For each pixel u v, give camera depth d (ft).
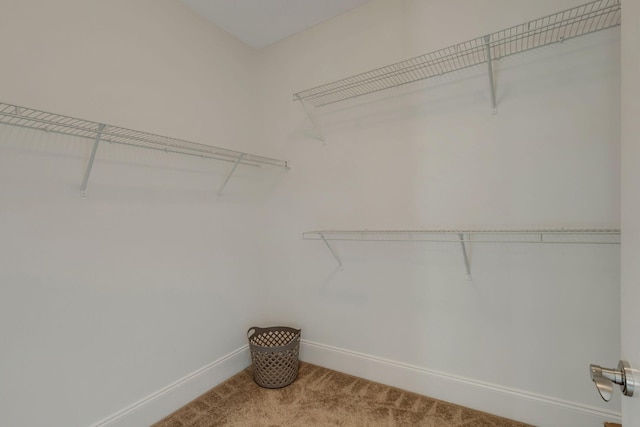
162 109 6.00
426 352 6.14
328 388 6.54
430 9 5.90
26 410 4.19
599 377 2.08
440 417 5.49
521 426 5.17
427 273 6.08
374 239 6.66
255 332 7.62
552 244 4.96
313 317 7.61
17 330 4.14
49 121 4.01
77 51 4.79
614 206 4.54
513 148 5.22
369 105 6.66
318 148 7.38
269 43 8.04
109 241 5.13
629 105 2.08
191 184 6.51
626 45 2.16
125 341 5.30
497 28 5.29
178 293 6.19
